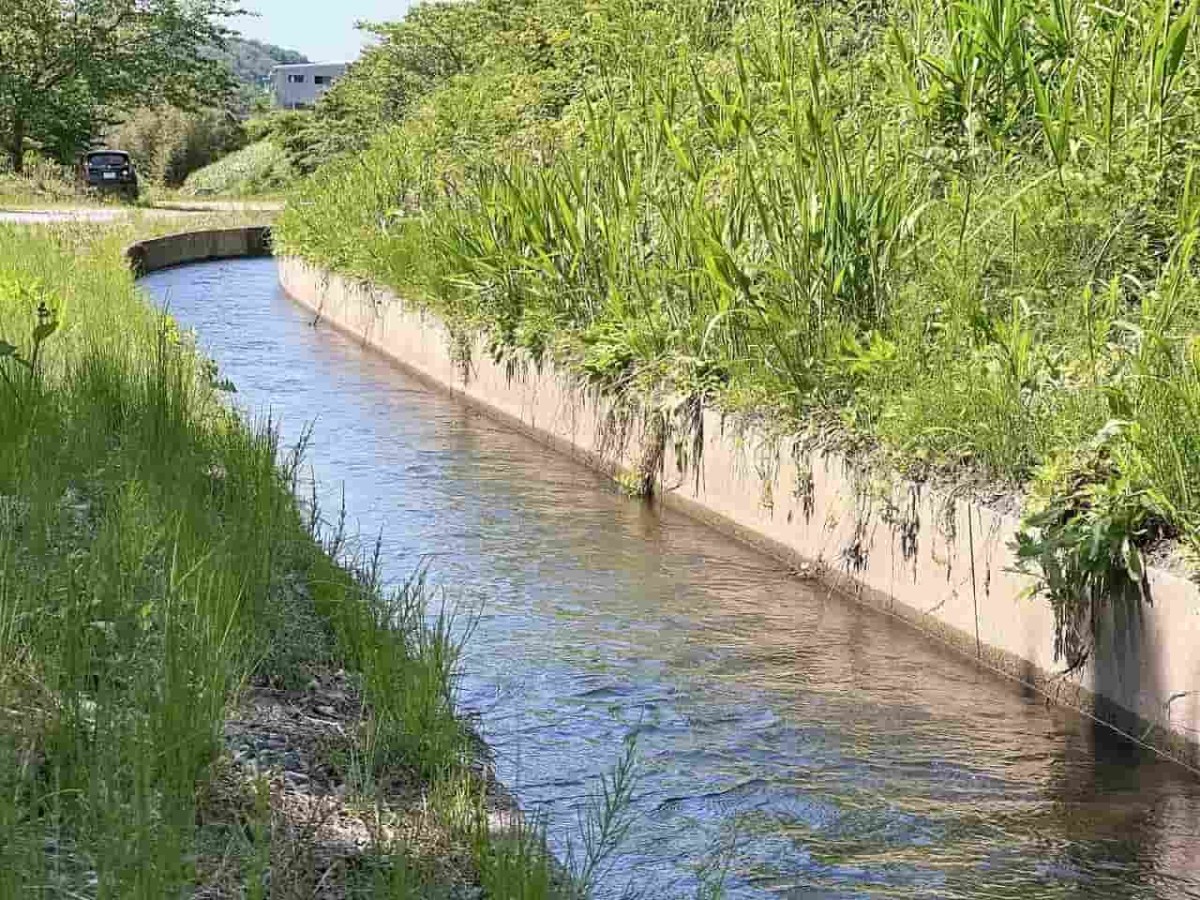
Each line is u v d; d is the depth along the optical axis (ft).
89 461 27.32
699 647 27.09
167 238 109.19
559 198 46.42
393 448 44.32
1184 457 22.99
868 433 30.22
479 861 15.71
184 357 42.32
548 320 45.57
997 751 22.70
